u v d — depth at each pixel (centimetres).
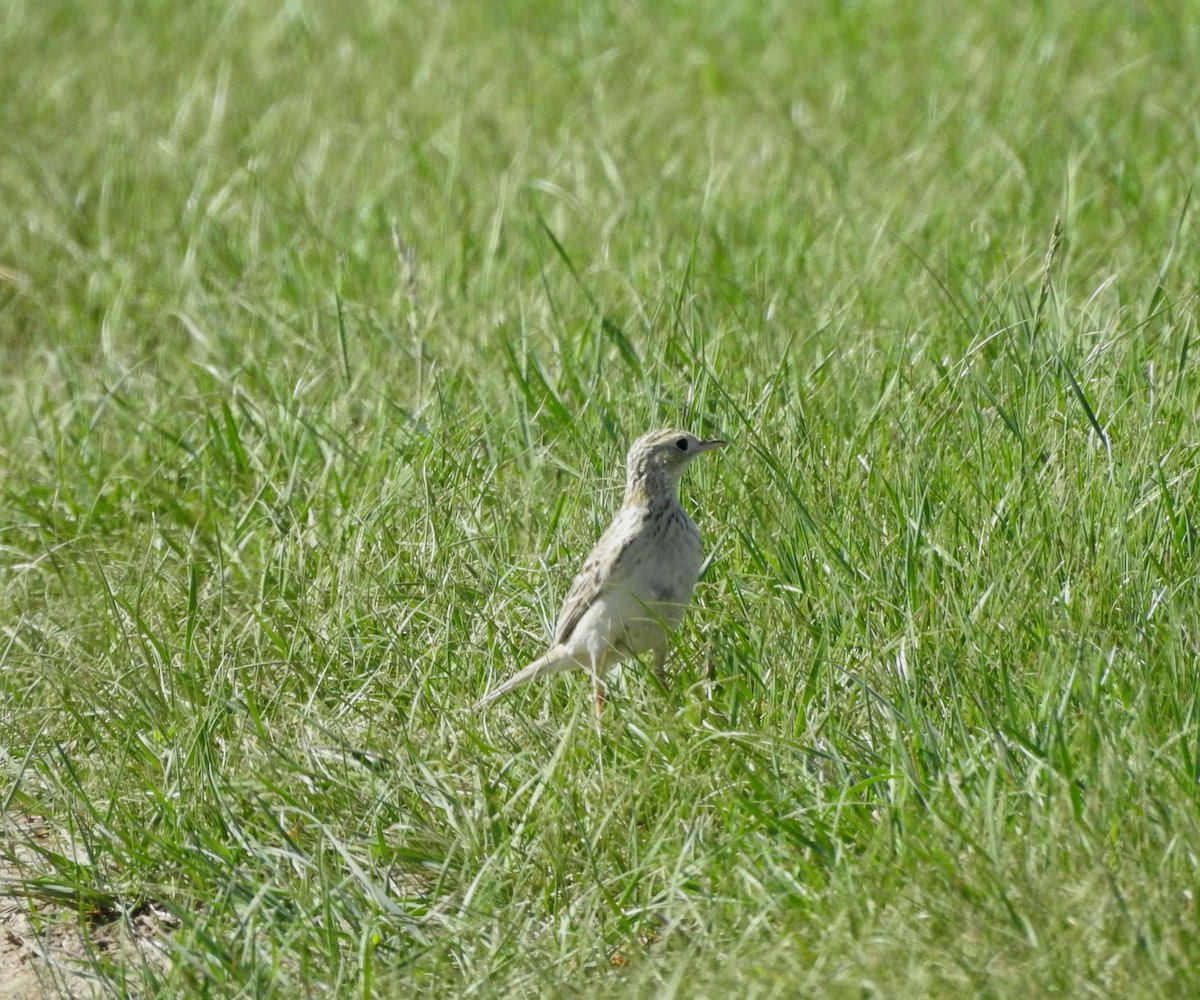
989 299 1336
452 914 868
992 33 2433
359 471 1336
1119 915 747
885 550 1059
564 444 1284
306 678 1091
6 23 3011
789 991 737
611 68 2448
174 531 1340
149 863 946
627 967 815
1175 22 2305
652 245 1670
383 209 1852
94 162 2183
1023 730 888
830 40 2533
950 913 768
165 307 1733
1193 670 905
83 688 1105
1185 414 1156
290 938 852
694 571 1027
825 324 1377
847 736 912
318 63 2605
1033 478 1096
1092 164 1758
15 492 1436
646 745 954
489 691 1054
